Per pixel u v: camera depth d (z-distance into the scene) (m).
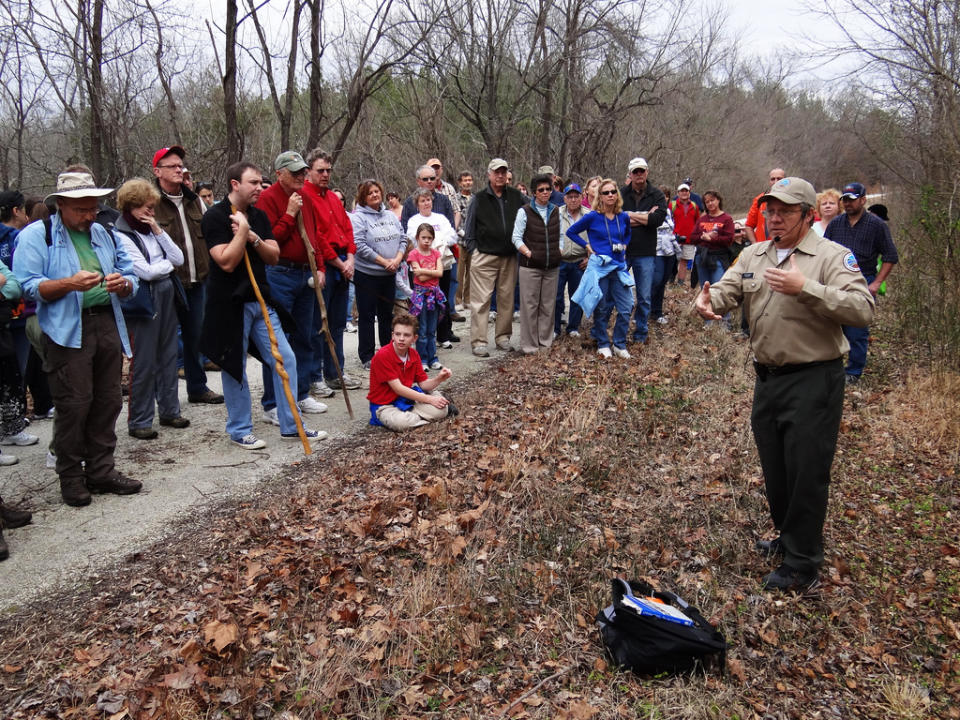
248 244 5.47
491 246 8.52
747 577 4.41
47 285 4.43
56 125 13.77
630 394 7.13
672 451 6.00
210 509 4.80
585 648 3.72
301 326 6.53
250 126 15.80
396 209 10.30
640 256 8.92
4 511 4.48
